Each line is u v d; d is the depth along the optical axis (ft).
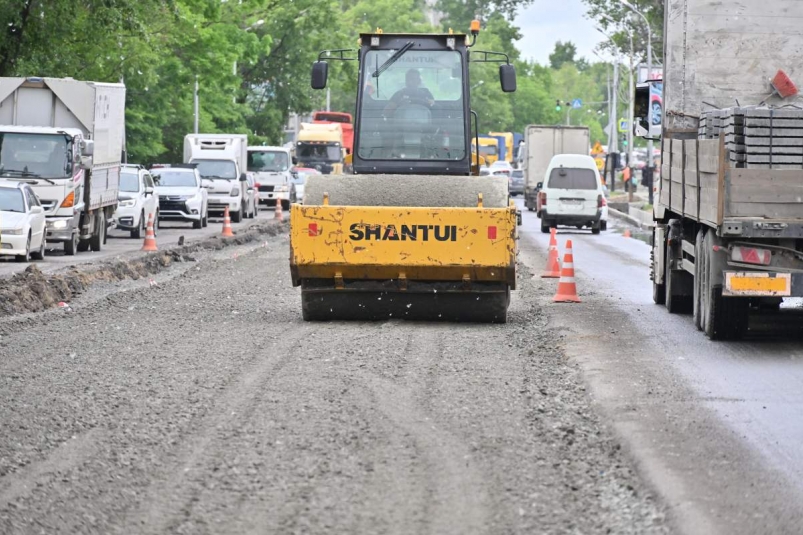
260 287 167.53
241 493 58.75
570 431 72.69
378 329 120.16
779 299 119.34
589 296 159.02
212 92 508.94
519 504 57.00
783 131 108.37
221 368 94.68
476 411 78.54
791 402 84.02
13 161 225.15
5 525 53.72
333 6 627.87
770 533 53.26
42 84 239.50
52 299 147.02
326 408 78.74
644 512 55.98
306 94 631.15
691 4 136.87
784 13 135.85
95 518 54.80
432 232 121.80
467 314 126.41
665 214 145.28
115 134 258.78
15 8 270.67
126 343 109.19
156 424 73.82
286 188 466.29
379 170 140.77
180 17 325.21
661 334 120.16
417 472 62.69
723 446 69.97
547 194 328.49
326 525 53.67
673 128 139.13
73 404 79.97
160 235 295.48
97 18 276.00
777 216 106.42
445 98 140.77
